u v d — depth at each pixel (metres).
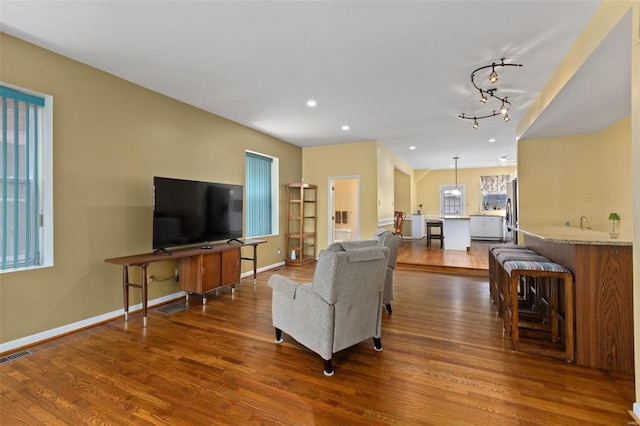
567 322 2.43
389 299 3.56
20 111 2.79
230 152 5.11
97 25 2.51
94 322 3.24
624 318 2.29
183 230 3.84
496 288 3.71
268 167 6.32
